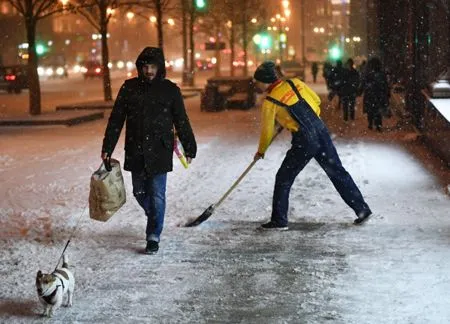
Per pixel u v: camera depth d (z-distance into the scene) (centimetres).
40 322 621
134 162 823
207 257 812
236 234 910
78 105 3344
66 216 1037
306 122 898
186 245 862
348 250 828
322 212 1038
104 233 930
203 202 1130
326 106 3322
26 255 829
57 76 8462
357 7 6619
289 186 924
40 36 10344
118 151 1786
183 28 5844
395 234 894
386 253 812
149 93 816
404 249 826
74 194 1214
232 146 1844
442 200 1103
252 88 3438
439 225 935
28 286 719
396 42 2988
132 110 818
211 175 1391
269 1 9600
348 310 640
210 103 3139
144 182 835
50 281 621
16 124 2503
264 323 614
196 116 2925
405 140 1895
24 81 5531
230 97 3341
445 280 714
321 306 652
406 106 2334
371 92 2150
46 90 5684
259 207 1084
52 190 1259
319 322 613
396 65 2989
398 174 1352
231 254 822
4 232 949
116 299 678
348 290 692
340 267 765
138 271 763
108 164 828
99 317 632
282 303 661
